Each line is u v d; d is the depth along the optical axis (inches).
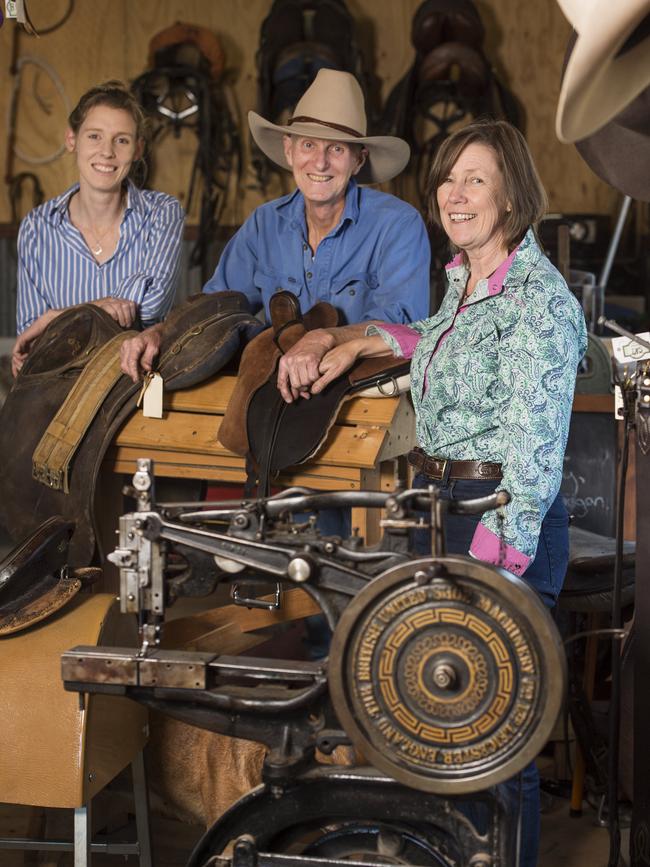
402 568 65.9
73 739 85.7
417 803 72.5
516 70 282.8
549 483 85.1
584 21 56.5
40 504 119.2
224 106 286.0
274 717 74.0
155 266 134.6
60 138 286.8
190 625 103.7
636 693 98.8
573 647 124.1
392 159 130.6
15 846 92.4
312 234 129.4
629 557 116.6
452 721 66.1
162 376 117.7
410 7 284.2
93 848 97.7
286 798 74.4
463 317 90.9
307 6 275.6
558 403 85.5
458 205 90.4
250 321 121.4
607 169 84.4
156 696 74.7
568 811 123.6
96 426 118.0
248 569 74.0
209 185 279.1
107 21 286.5
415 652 66.2
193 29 279.4
